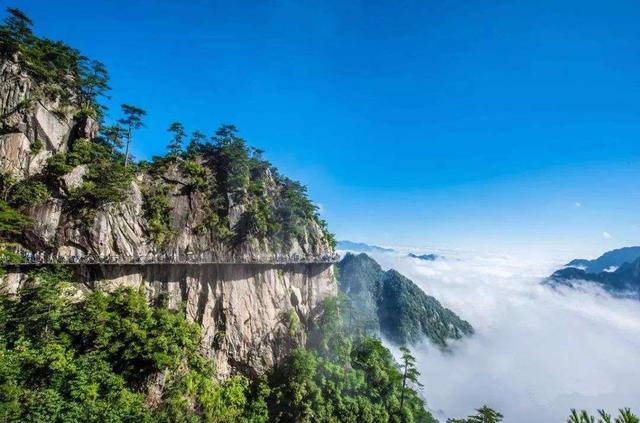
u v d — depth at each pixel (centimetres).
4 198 5247
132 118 6900
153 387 4844
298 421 5722
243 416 5628
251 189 7462
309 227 8288
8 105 5822
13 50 6112
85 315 4759
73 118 6462
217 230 6656
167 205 6431
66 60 6694
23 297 4619
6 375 3728
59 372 4075
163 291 5797
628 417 923
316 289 7619
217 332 6109
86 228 5384
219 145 7625
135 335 4869
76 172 5703
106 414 3969
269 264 6881
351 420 5975
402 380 7862
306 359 6253
